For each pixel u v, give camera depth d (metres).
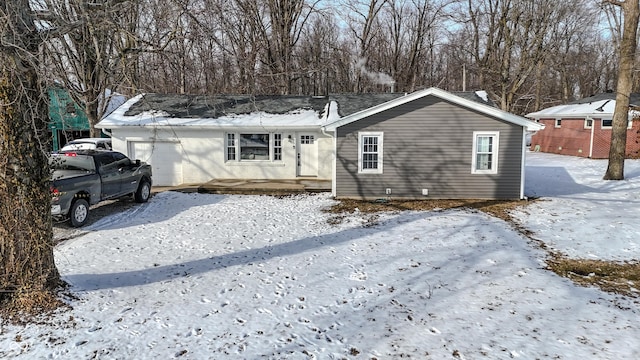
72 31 6.87
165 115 18.06
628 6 15.75
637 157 22.11
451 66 42.78
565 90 42.88
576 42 43.38
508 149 14.02
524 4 30.78
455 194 14.38
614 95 26.53
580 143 26.22
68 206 10.71
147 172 14.44
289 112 18.61
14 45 5.04
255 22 12.91
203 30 7.15
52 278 6.46
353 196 14.74
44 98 5.94
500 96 34.09
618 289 6.81
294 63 26.89
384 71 37.62
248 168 18.06
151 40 7.55
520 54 33.66
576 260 8.23
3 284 6.14
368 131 14.39
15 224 6.07
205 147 17.91
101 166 12.18
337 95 19.52
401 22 36.50
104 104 21.67
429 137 14.25
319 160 18.16
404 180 14.51
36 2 6.32
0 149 5.92
